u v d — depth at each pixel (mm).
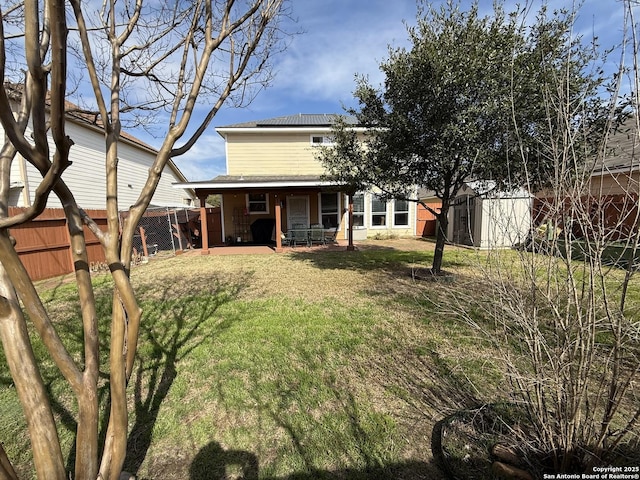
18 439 2137
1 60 784
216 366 2994
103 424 2285
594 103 2920
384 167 5555
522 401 1810
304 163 13727
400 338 3506
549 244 1700
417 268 7254
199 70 1492
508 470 1675
